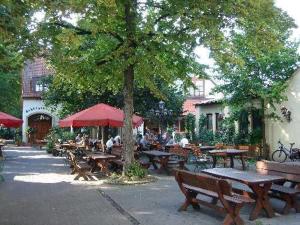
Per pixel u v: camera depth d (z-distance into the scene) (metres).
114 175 15.52
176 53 15.09
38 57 11.81
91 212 10.17
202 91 40.84
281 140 23.72
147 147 24.42
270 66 22.20
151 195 12.43
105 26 14.91
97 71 16.02
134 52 14.54
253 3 13.57
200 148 20.78
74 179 16.00
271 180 9.28
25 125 44.88
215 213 9.91
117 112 19.02
